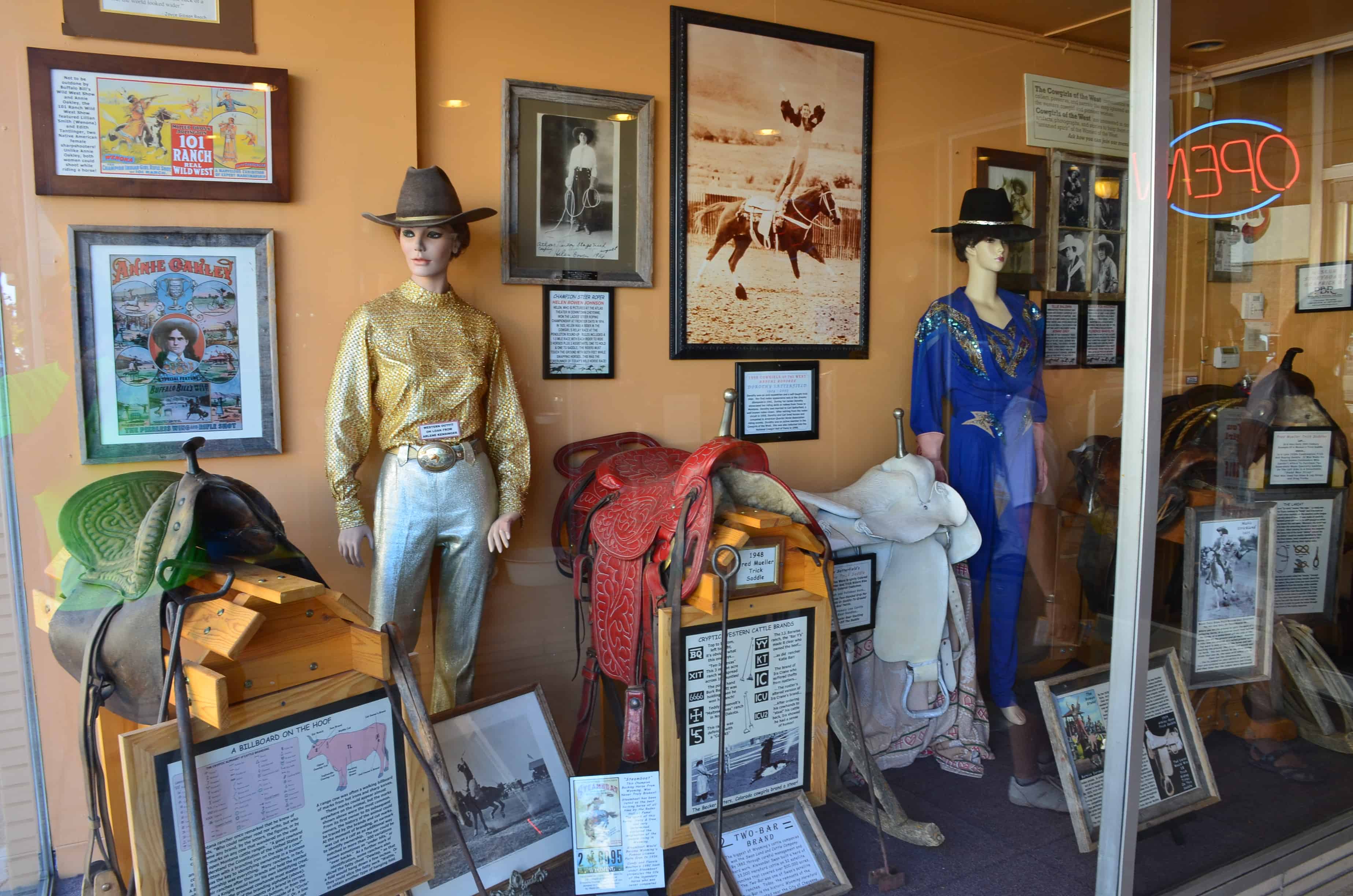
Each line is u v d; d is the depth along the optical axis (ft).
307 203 5.46
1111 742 5.85
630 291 6.81
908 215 7.91
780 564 5.27
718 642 5.04
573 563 6.02
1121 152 6.91
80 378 4.65
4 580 4.37
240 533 4.07
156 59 4.91
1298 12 7.41
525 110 6.30
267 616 3.76
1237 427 7.50
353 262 5.63
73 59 4.65
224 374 5.18
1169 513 6.72
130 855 4.05
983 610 7.36
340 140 5.57
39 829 4.47
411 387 5.59
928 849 5.80
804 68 7.38
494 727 5.19
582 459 6.67
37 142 4.54
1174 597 6.66
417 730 4.32
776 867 5.16
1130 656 5.75
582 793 5.03
